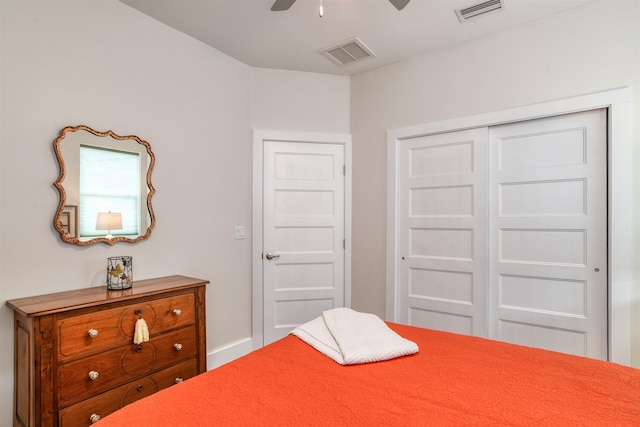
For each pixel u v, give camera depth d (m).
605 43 2.18
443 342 1.55
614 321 2.14
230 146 2.92
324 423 0.93
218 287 2.82
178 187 2.53
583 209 2.31
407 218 3.04
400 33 2.58
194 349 2.17
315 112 3.27
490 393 1.09
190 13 2.32
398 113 3.05
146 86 2.33
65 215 1.91
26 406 1.60
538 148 2.47
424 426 0.92
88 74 2.04
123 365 1.80
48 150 1.87
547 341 2.43
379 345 1.40
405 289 3.04
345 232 3.31
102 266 2.09
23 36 1.78
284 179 3.22
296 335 1.62
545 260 2.44
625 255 2.12
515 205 2.56
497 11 2.31
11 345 1.73
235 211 2.96
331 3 2.20
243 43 2.72
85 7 2.02
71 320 1.61
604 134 2.23
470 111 2.69
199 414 0.97
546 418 0.95
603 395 1.07
